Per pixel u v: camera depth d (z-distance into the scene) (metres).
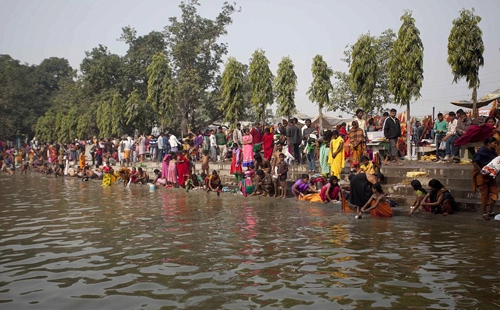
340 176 15.88
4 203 15.81
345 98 37.00
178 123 50.84
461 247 7.79
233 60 29.72
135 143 31.08
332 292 5.46
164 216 11.96
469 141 12.96
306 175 15.52
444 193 10.91
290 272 6.36
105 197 17.58
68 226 10.59
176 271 6.49
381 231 9.40
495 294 5.32
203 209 13.34
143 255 7.50
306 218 11.27
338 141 14.52
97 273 6.47
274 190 16.97
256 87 29.02
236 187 19.91
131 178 24.61
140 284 5.90
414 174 13.66
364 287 5.65
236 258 7.19
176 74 49.34
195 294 5.45
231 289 5.62
